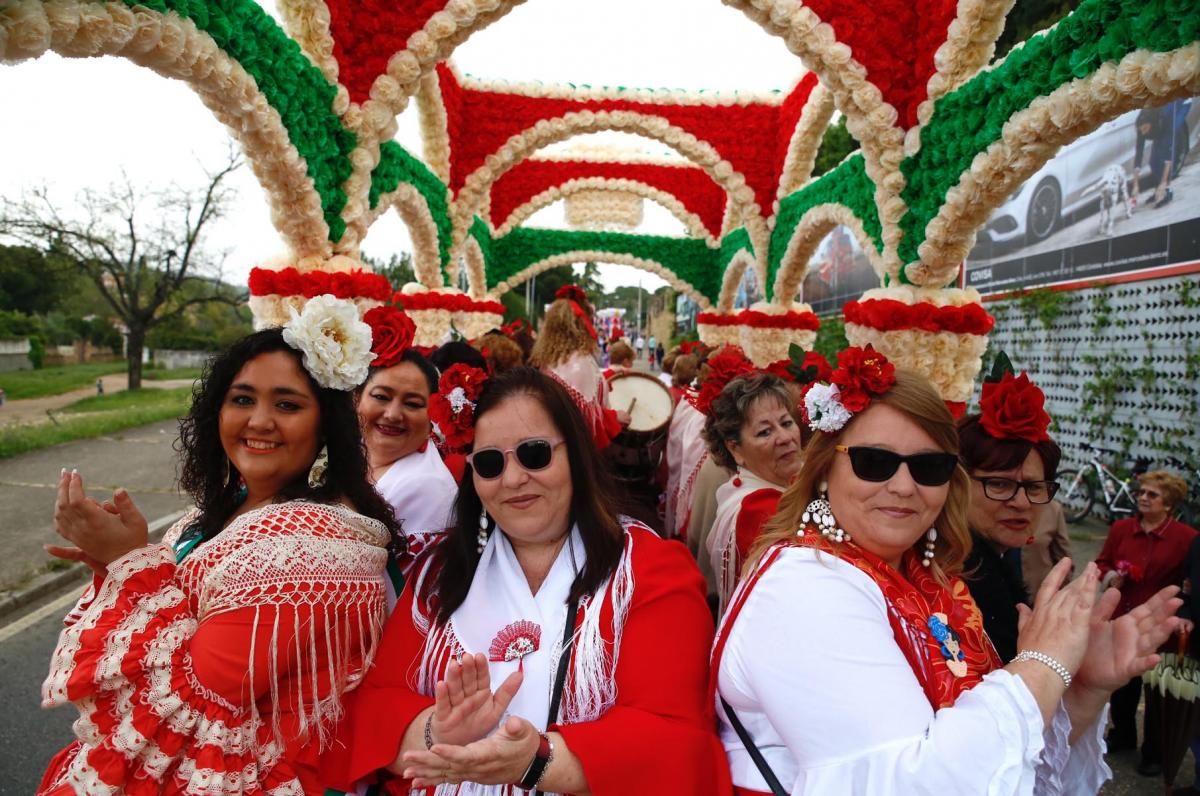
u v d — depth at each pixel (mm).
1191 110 5980
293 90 4195
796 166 8578
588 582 1558
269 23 3838
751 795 1342
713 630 1605
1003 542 1802
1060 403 7395
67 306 36250
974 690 1183
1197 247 5949
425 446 2482
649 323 44688
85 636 1343
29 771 2967
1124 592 3244
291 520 1435
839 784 1124
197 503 1739
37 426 11711
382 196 6152
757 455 2539
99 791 1275
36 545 5648
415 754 1216
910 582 1470
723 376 3041
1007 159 4262
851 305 5879
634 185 12938
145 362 35906
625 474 4555
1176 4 2984
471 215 8812
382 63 4988
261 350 1585
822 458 1443
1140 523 3266
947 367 5344
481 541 1662
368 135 5000
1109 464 6766
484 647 1533
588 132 8883
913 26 5297
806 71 8055
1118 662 1296
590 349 3799
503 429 1591
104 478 8297
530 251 14078
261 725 1367
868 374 1371
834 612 1228
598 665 1477
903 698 1156
